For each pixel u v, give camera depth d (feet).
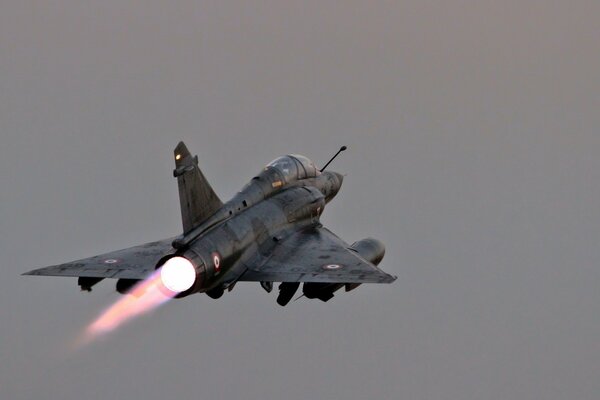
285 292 348.18
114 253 333.21
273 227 351.46
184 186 316.40
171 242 340.59
